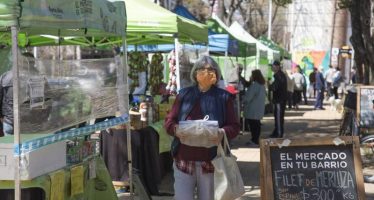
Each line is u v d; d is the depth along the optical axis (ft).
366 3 49.11
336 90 96.73
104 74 22.43
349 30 164.96
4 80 22.40
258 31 164.76
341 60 145.38
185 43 35.65
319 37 165.89
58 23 16.62
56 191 17.51
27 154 15.72
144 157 27.25
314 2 166.61
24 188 16.34
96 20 19.47
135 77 36.29
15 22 14.62
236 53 54.70
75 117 20.31
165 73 47.50
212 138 17.22
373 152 33.71
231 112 17.72
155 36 31.68
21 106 16.05
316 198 19.30
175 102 18.02
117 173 26.53
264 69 79.36
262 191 19.51
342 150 19.58
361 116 35.47
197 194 17.94
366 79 58.39
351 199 19.25
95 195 21.95
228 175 17.19
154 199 26.89
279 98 48.60
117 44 33.27
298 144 19.62
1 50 23.48
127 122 23.73
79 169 19.43
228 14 98.99
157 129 28.66
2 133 23.13
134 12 28.48
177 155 17.74
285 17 182.50
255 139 46.78
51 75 19.12
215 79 17.71
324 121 67.92
